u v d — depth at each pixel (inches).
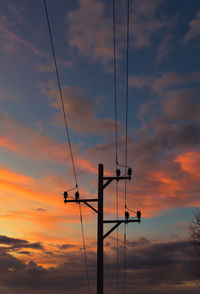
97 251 669.9
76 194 696.4
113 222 682.2
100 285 650.2
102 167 710.5
